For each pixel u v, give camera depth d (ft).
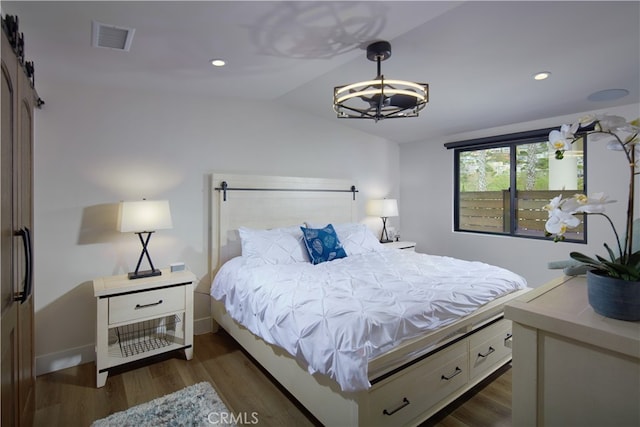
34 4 5.16
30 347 6.36
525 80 8.86
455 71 8.46
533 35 6.75
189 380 7.82
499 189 13.19
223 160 11.02
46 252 8.29
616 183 9.70
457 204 14.37
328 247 10.36
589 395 2.40
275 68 8.32
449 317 6.39
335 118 13.33
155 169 9.80
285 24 6.13
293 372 6.44
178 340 9.03
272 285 7.48
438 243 14.74
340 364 5.00
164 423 6.31
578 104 10.01
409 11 5.86
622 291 2.40
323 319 5.67
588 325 2.37
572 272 3.65
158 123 9.85
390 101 7.43
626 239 2.58
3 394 4.36
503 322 7.79
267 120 11.92
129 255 9.38
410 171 15.85
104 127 9.03
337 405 5.35
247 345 8.34
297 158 12.71
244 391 7.35
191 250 10.44
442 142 14.51
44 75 7.98
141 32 6.20
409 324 5.71
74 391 7.39
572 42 6.98
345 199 13.87
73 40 6.40
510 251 12.35
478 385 7.52
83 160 8.73
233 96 10.79
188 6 5.40
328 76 9.08
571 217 2.62
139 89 9.45
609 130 2.60
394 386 5.53
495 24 6.39
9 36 4.48
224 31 6.30
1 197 4.13
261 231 10.47
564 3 5.73
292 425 6.27
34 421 6.38
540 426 2.65
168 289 8.50
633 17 6.08
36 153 8.13
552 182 11.69
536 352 2.66
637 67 7.84
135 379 7.87
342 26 6.30
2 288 4.22
